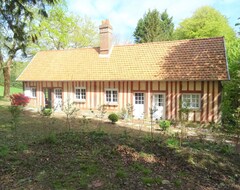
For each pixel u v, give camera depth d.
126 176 4.05
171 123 13.79
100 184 3.70
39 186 3.61
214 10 33.25
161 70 16.22
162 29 38.34
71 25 27.22
